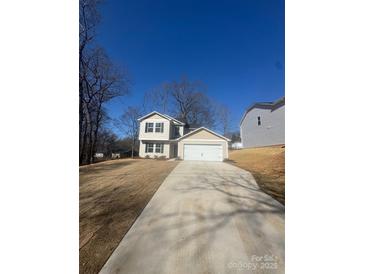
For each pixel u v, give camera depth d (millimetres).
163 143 22328
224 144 17203
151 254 2822
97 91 19922
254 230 3562
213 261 2672
